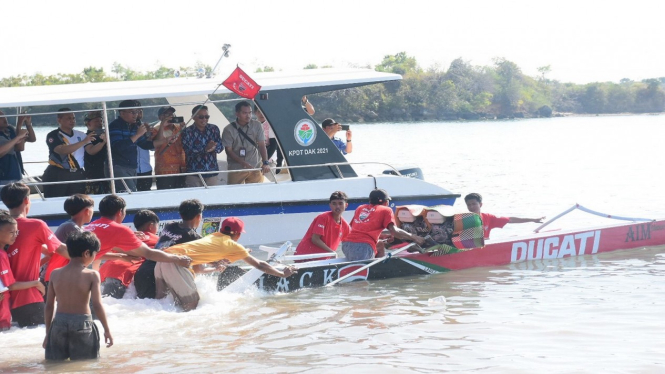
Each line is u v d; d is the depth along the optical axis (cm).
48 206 1052
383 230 1095
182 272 847
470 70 9206
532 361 645
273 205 1143
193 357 675
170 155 1158
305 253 1010
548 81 11088
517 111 9812
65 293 665
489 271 1045
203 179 1141
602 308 817
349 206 1180
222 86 1113
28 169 1588
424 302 871
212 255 868
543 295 888
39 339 735
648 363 634
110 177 1086
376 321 789
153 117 1416
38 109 1362
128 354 686
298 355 677
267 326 777
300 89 1153
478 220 1058
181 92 1076
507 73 9700
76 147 1068
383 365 643
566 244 1136
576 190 1923
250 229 1139
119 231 808
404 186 1206
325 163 1177
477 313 812
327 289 957
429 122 8106
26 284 766
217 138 1156
